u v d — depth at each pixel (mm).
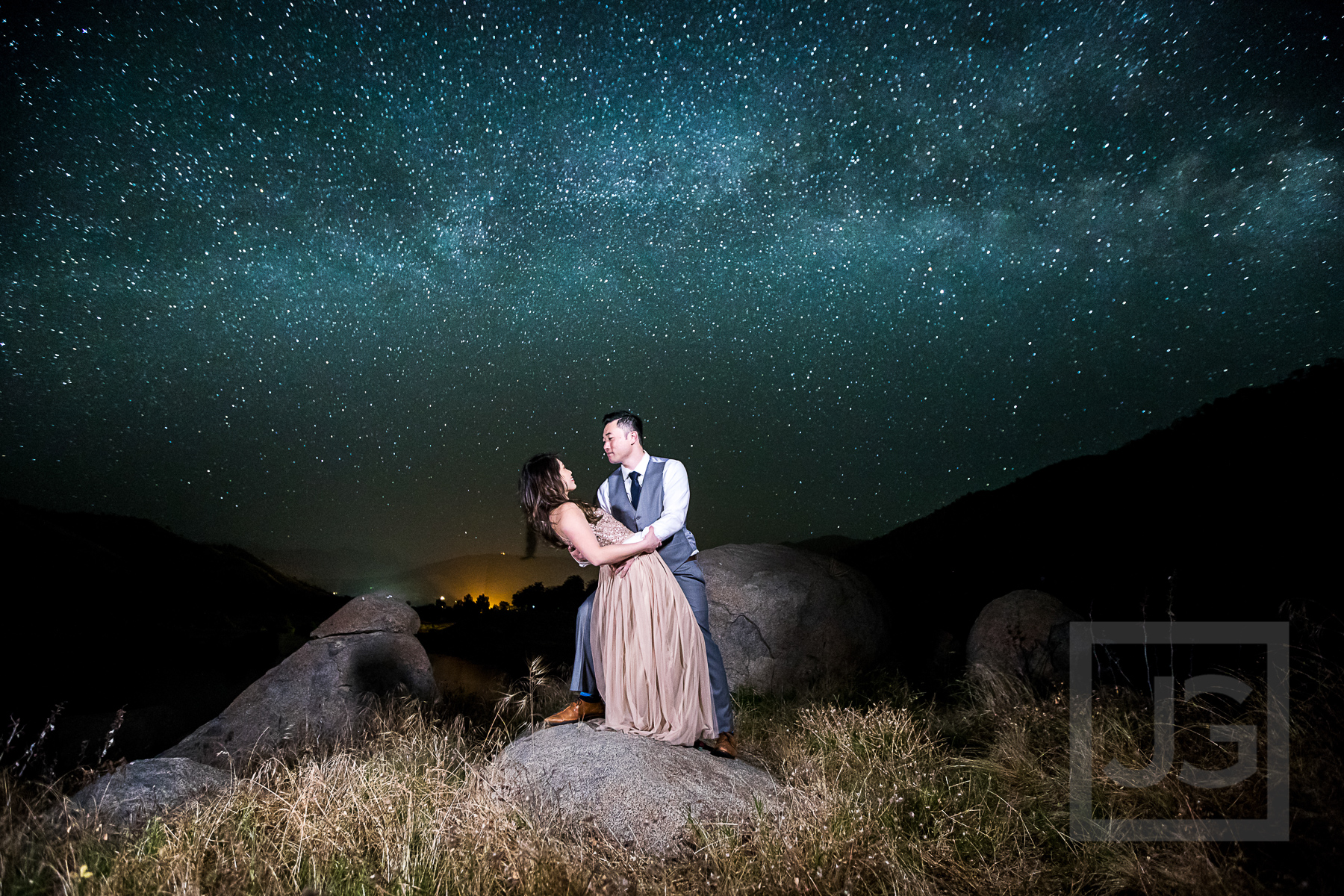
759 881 2926
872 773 4129
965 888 3156
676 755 3816
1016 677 5898
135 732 6773
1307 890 2629
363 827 3227
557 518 4094
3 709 7539
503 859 3002
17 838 2865
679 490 4496
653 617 4078
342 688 5754
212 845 2994
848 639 7121
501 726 5793
